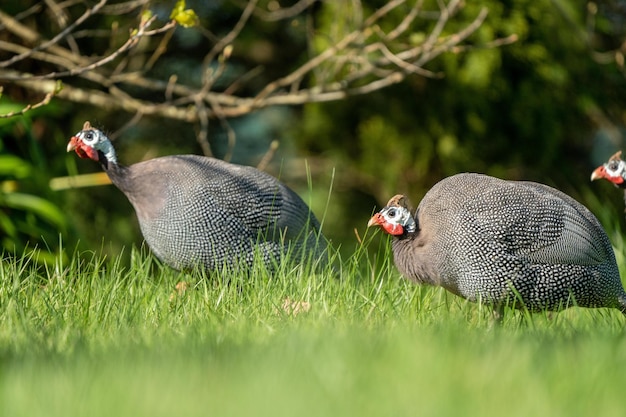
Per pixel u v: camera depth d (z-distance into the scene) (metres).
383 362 5.82
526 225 8.77
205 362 5.98
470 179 9.09
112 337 7.59
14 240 14.01
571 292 8.90
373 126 19.98
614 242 11.94
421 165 19.84
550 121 19.98
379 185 20.95
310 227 11.04
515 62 19.66
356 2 15.67
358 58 15.48
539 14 19.48
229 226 10.48
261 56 21.33
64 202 17.55
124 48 10.94
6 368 6.12
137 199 10.60
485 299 8.93
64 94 16.16
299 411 4.95
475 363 5.80
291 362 5.83
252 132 21.69
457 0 14.89
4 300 8.89
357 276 10.12
